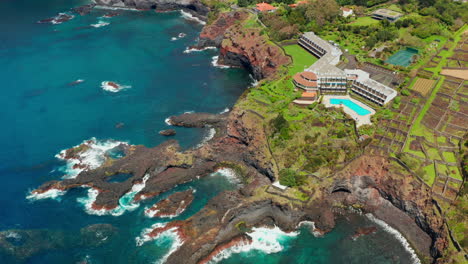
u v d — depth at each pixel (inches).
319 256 4471.0
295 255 4490.7
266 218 4921.3
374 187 5172.2
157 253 4478.3
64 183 5428.2
